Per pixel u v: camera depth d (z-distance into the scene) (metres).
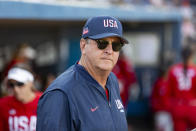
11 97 10.11
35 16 12.34
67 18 14.12
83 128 6.12
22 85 9.74
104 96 6.68
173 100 17.09
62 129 6.01
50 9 13.13
